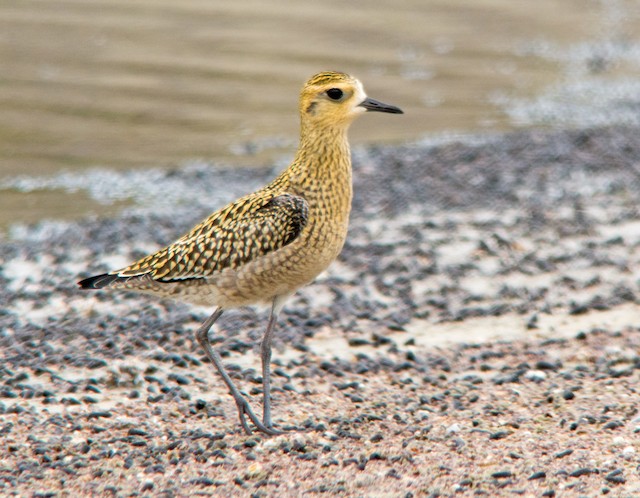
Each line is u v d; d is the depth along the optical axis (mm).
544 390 11086
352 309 13719
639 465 9039
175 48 31031
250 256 9922
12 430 9742
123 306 13789
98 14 34594
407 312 13688
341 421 10164
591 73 32219
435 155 23047
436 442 9594
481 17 38719
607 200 19203
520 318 13516
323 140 10195
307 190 10180
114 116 25188
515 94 29250
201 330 10234
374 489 8562
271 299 10352
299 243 9945
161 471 8945
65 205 19453
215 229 10086
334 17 36500
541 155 23047
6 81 27141
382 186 20422
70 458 9180
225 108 26156
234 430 10016
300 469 8961
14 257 16172
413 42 34125
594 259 15664
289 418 10344
